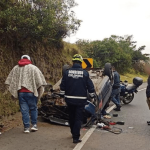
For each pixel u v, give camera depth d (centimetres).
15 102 832
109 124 734
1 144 529
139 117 861
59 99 705
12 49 927
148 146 558
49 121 741
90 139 593
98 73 905
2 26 877
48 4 923
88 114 693
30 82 604
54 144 543
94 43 2402
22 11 842
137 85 1148
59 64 1258
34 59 1040
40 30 870
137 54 3575
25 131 604
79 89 554
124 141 588
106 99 830
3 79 829
